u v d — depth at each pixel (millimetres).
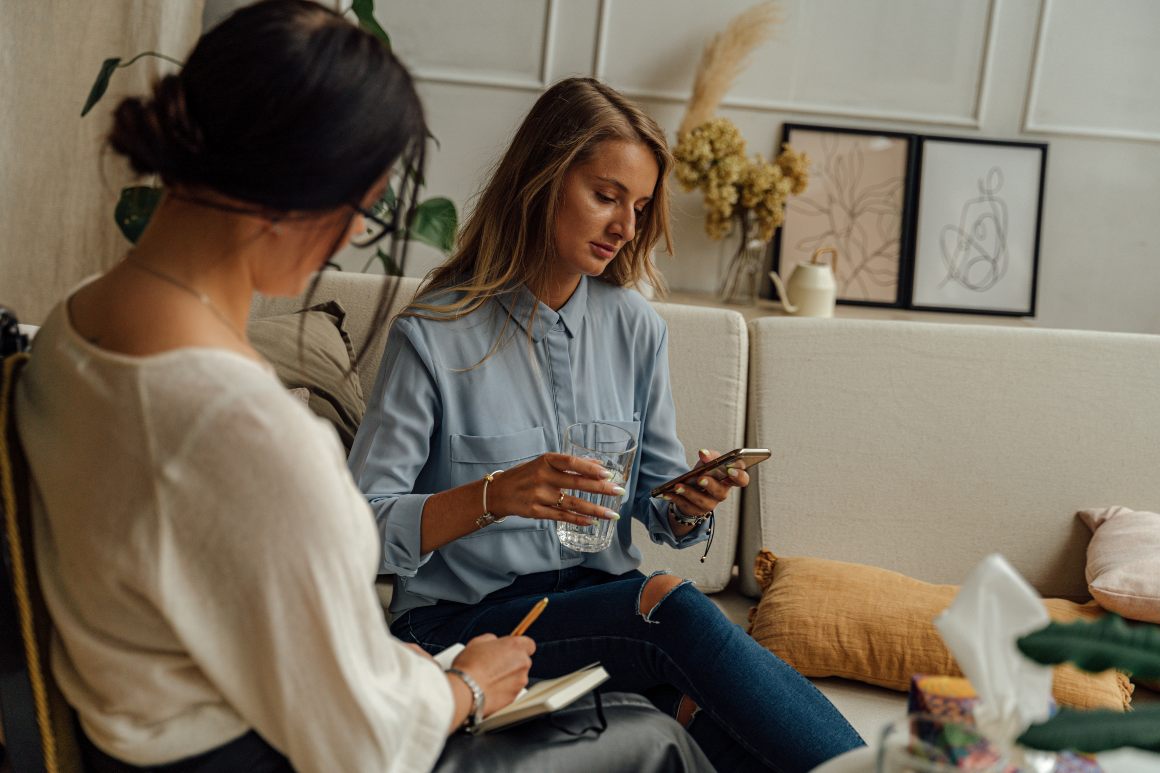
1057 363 2041
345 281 1958
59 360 878
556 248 1565
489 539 1556
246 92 838
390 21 3055
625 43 3080
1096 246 3254
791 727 1357
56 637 945
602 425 1472
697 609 1420
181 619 833
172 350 842
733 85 3121
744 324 2051
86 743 979
